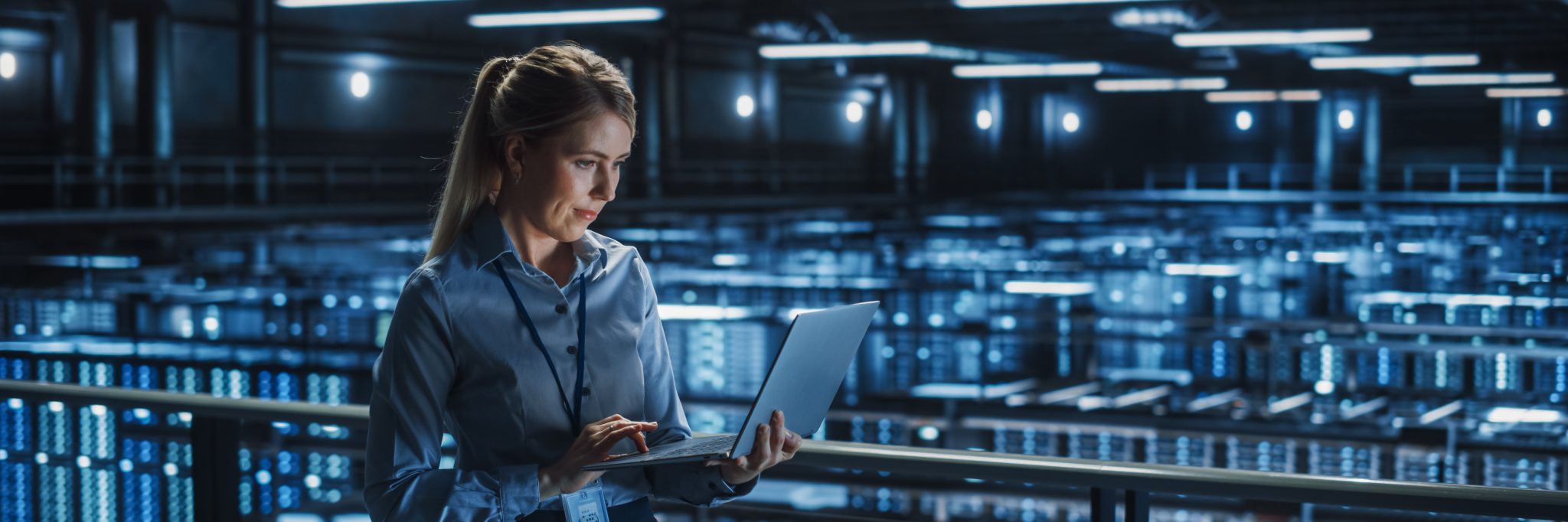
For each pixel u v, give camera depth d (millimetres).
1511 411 8055
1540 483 7168
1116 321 13891
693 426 8844
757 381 12000
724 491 1496
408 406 1415
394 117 23109
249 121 20562
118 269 12281
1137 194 33219
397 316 1427
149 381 9172
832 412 9164
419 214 20547
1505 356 10719
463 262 1435
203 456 2143
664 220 20781
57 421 2475
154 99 18812
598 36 25297
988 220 22828
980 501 6344
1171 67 30406
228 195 18766
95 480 2480
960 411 8828
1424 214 23781
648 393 1557
